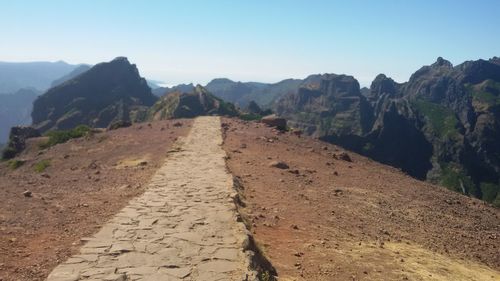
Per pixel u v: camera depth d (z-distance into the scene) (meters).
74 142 38.81
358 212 16.56
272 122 45.59
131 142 32.91
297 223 13.94
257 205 15.40
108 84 167.25
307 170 23.64
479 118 184.62
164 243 9.83
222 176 17.78
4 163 39.47
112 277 8.02
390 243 13.45
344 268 10.66
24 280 8.12
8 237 10.72
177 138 31.69
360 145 158.38
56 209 13.78
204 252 9.31
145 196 14.23
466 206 21.72
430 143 167.62
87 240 10.06
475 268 12.73
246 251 9.29
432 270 11.60
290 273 9.91
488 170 155.75
